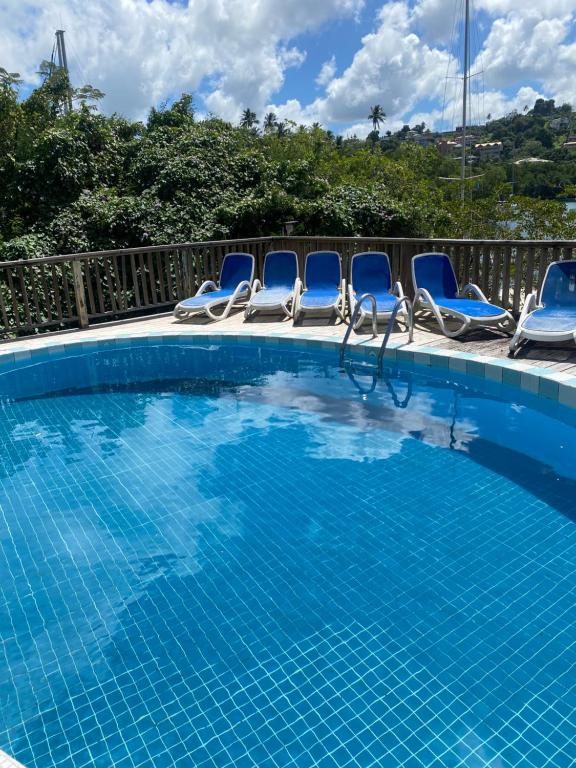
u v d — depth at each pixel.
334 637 2.55
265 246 10.26
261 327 7.90
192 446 4.67
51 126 17.23
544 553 3.07
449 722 2.10
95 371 6.86
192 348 7.61
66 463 4.47
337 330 7.47
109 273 8.54
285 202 12.95
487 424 4.83
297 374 6.38
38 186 14.20
